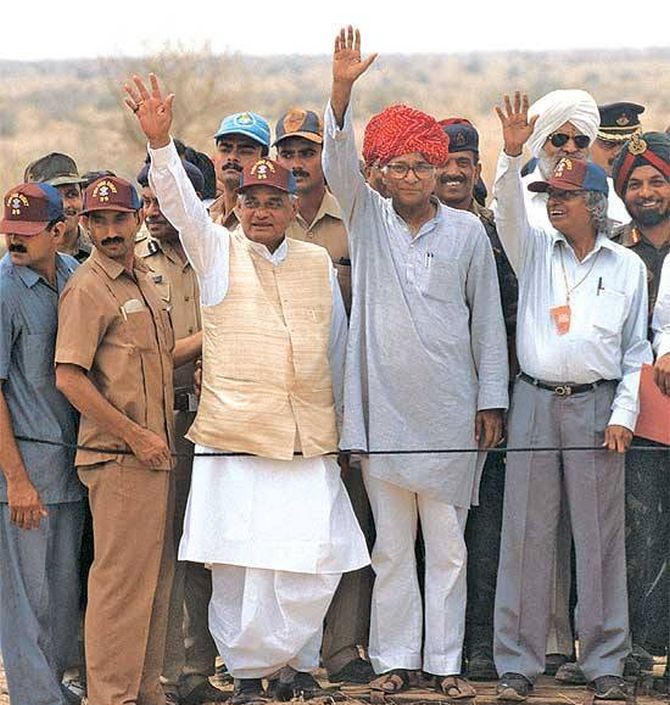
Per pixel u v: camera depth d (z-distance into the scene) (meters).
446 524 14.50
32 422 13.82
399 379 14.36
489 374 14.52
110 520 13.77
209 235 14.05
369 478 14.57
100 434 13.76
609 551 14.54
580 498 14.48
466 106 103.38
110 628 13.80
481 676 14.85
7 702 14.94
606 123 18.47
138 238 15.54
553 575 14.71
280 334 14.13
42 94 104.00
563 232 14.66
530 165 17.44
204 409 14.16
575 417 14.45
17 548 13.84
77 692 14.38
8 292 13.74
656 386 14.45
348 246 15.37
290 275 14.32
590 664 14.58
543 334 14.53
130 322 13.77
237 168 15.87
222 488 14.12
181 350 14.66
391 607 14.63
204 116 62.38
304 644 14.21
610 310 14.50
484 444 14.60
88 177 16.84
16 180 59.62
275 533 14.05
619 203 15.90
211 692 14.58
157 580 13.99
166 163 13.69
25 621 13.84
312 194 15.52
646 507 14.57
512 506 14.59
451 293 14.44
